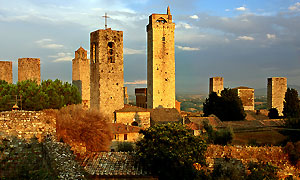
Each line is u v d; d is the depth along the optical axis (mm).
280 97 109250
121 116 68250
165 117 71500
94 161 29531
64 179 20859
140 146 32219
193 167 30797
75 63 98625
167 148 30422
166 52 98250
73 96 54000
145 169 30141
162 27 97812
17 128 25688
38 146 25781
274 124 65250
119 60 70562
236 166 34062
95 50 71188
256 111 99062
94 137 31281
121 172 28875
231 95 84688
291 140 47125
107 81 69125
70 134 29406
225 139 44531
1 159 23453
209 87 118750
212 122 65312
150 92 99812
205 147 32844
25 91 46438
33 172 22078
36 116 27250
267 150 36875
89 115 32438
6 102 43000
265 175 32625
